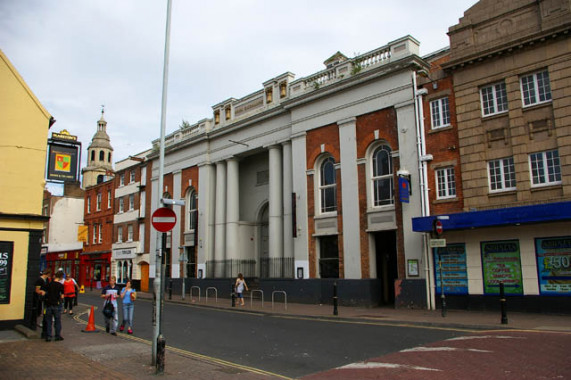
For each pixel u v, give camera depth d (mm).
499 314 15023
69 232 51375
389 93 20156
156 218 8844
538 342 9797
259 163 29453
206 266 29156
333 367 8500
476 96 17234
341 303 20484
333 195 22500
